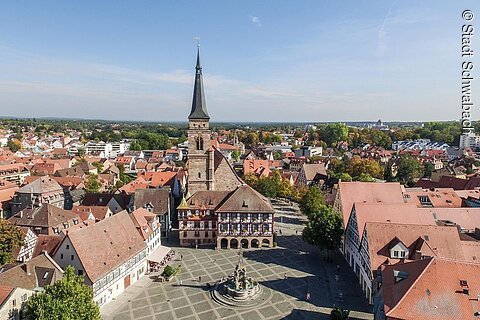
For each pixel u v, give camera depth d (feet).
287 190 467.52
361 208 260.01
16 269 188.14
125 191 418.10
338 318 183.73
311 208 361.71
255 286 231.50
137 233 265.13
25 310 157.07
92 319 158.30
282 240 336.29
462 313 142.51
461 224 272.51
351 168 622.13
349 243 277.44
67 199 428.56
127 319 198.49
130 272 243.40
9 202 392.27
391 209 260.62
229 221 313.94
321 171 551.18
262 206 315.99
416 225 221.66
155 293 231.30
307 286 238.68
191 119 356.59
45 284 188.75
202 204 325.83
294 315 202.08
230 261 285.23
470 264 156.25
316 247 317.63
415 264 165.17
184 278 254.06
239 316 201.57
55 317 148.66
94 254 216.54
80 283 173.47
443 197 333.62
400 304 148.77
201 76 358.84
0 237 219.20
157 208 349.00
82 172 568.41
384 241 218.38
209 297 225.35
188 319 198.80
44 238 234.58
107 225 243.19
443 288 149.69
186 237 323.37
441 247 212.84
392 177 606.14
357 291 230.89
